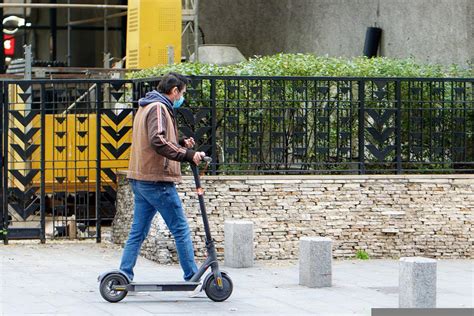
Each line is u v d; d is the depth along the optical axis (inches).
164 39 1176.8
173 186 606.2
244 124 817.5
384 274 725.3
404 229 807.7
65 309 583.2
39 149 909.2
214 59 1304.1
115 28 1557.6
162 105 600.4
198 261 770.8
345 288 668.7
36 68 1127.6
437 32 1080.8
